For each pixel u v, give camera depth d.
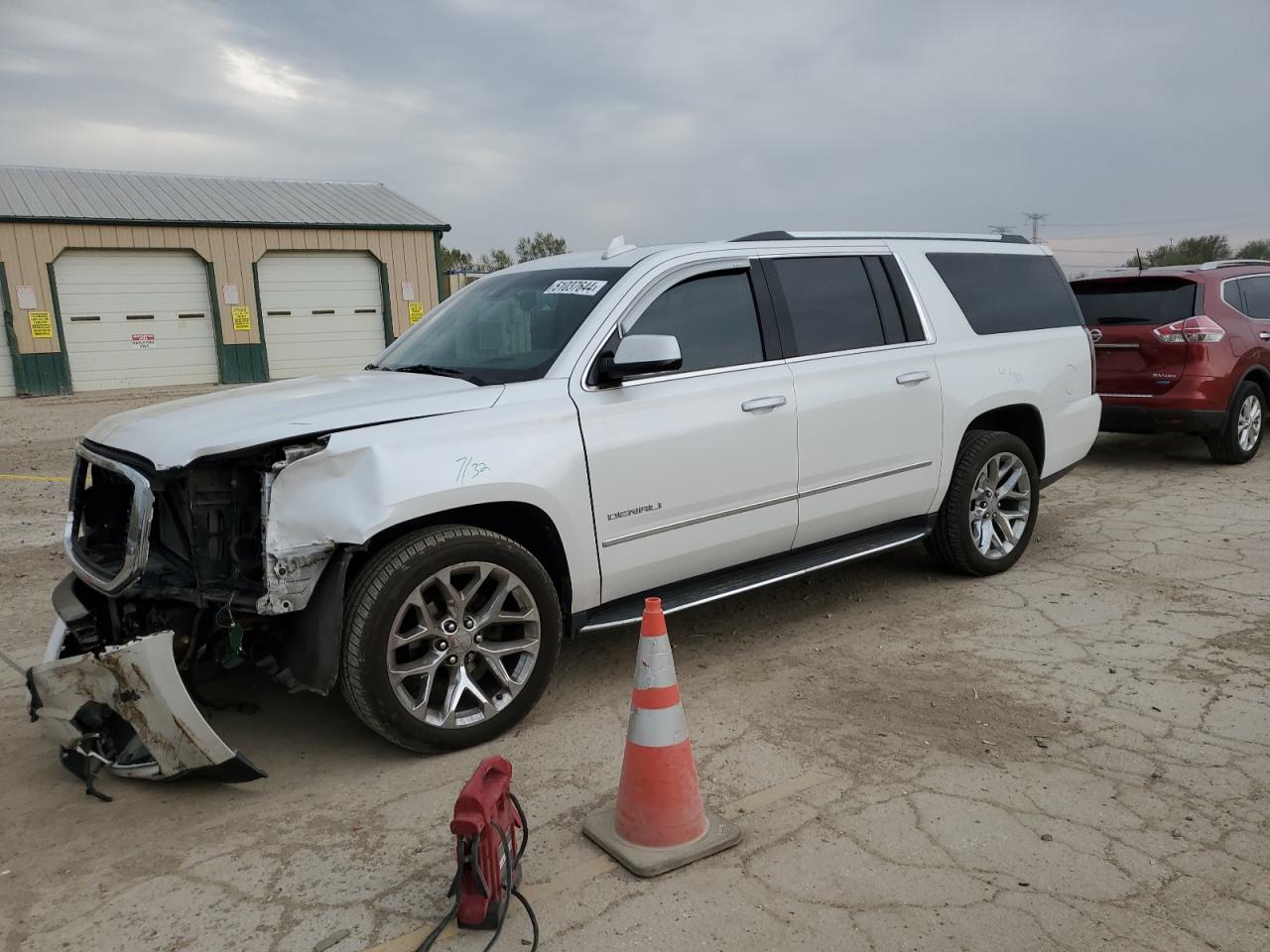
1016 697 4.07
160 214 21.52
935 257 5.60
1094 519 7.21
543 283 4.64
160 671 3.12
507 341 4.36
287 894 2.81
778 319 4.72
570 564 3.92
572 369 4.00
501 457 3.67
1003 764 3.48
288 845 3.08
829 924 2.59
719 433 4.33
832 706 4.03
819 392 4.72
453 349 4.52
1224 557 6.05
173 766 3.27
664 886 2.79
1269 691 4.05
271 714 4.14
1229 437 8.84
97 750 3.48
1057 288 6.34
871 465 4.97
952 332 5.46
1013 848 2.94
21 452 12.09
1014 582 5.71
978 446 5.56
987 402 5.52
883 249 5.36
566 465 3.85
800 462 4.65
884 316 5.19
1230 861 2.85
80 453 3.84
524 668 3.83
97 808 3.36
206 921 2.69
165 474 3.26
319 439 3.39
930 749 3.61
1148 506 7.58
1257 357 8.95
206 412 3.67
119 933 2.64
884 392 4.98
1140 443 10.56
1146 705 3.95
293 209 23.73
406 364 4.60
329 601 3.36
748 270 4.70
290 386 4.20
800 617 5.22
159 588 3.37
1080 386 6.23
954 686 4.21
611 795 3.35
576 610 4.04
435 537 3.53
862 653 4.66
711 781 3.40
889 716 3.92
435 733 3.59
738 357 4.53
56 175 23.03
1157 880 2.76
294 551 3.27
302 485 3.31
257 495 3.39
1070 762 3.49
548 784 3.43
